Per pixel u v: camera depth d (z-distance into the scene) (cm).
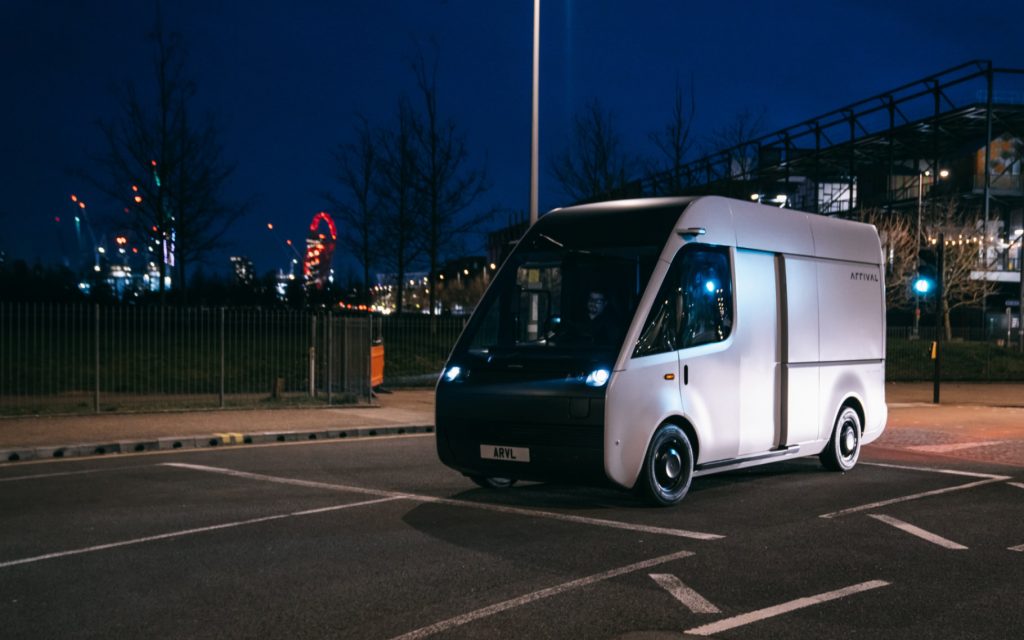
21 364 2198
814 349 1016
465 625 490
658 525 748
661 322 817
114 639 468
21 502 841
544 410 785
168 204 2603
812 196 6612
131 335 2597
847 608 526
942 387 2811
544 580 580
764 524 756
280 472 1024
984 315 5072
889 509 826
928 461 1169
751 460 924
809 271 1018
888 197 5612
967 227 4719
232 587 562
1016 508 836
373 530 724
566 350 812
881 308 1161
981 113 4834
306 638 470
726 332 891
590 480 779
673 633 479
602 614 511
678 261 838
